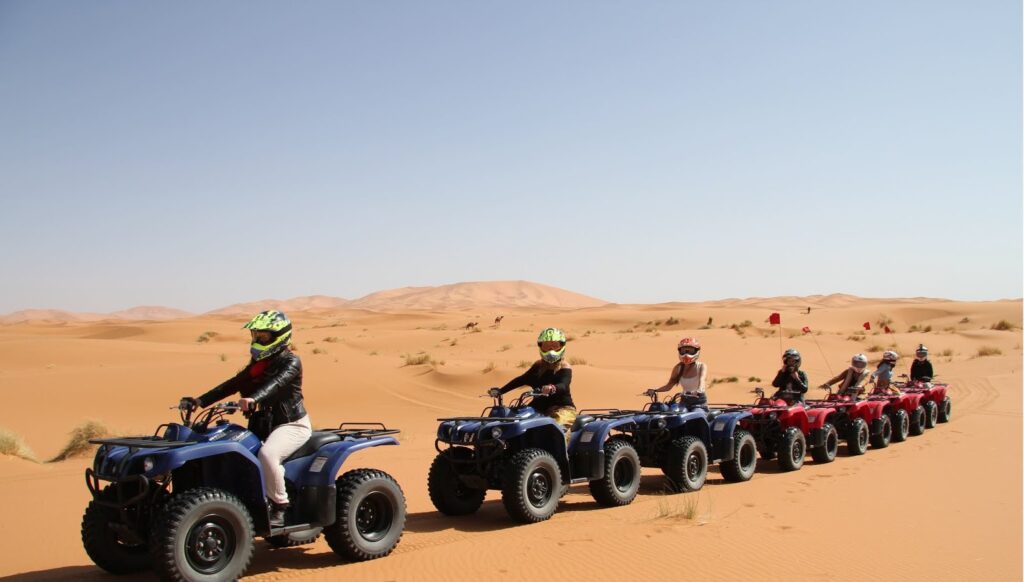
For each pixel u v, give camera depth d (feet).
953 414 65.98
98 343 162.50
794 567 22.00
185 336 253.03
